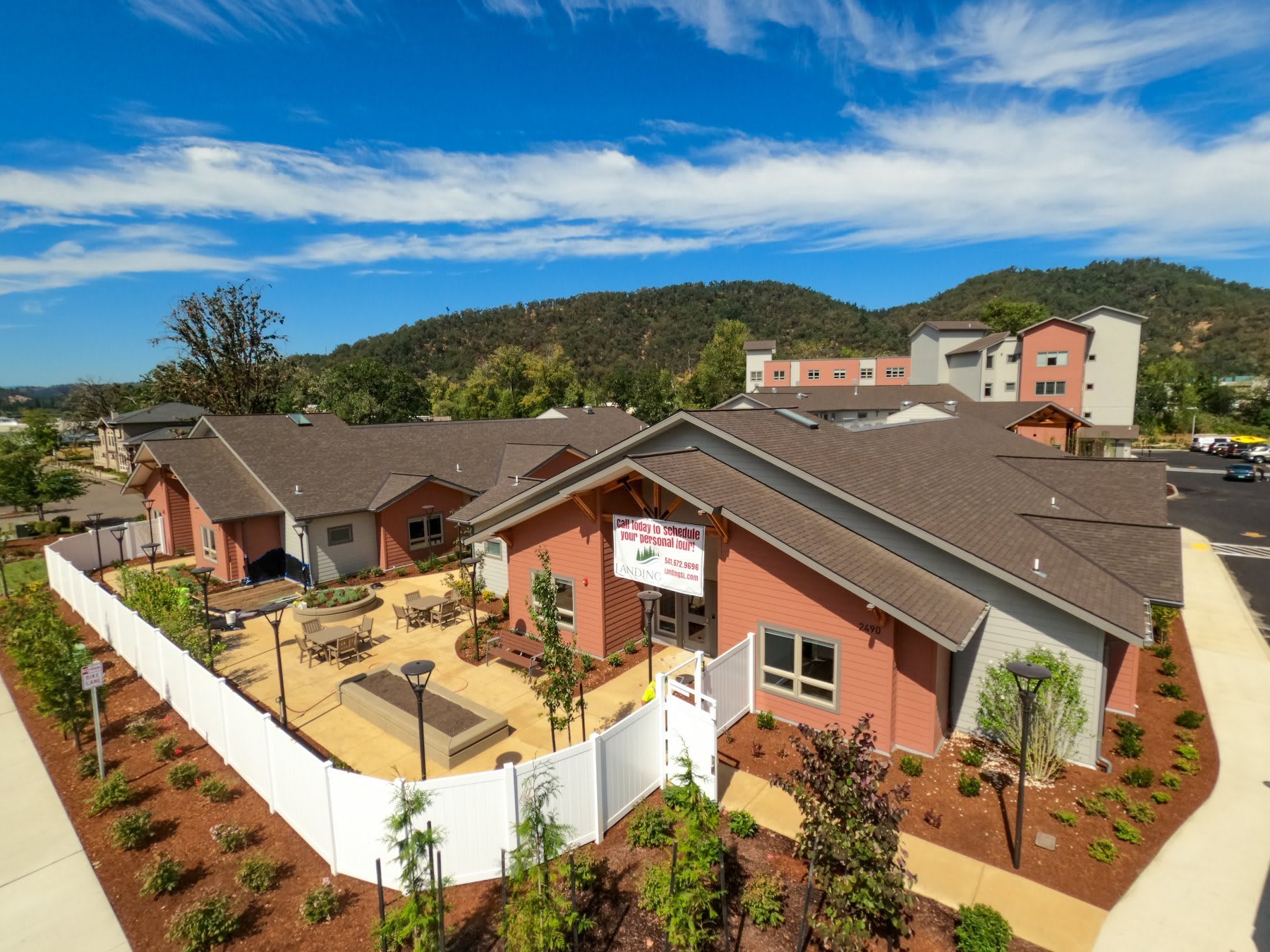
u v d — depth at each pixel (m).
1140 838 9.60
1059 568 12.93
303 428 29.34
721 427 15.33
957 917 8.16
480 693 14.91
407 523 27.16
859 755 6.88
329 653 17.09
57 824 10.54
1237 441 65.19
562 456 27.39
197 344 47.72
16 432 52.31
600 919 8.24
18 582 25.77
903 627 11.88
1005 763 11.75
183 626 16.23
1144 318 52.22
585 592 16.56
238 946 7.92
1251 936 7.80
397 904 8.55
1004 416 43.09
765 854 9.34
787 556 12.82
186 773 11.47
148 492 29.78
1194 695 14.49
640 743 10.70
